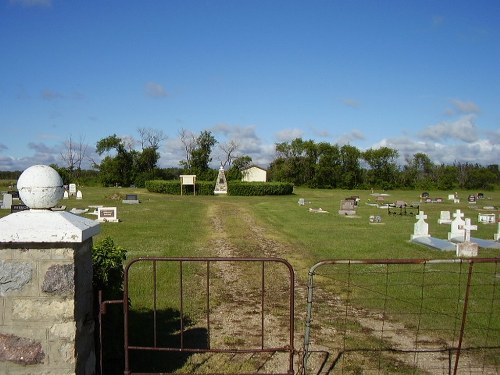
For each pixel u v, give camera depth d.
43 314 3.63
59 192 3.83
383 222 23.05
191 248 14.04
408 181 77.19
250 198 45.19
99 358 4.32
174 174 75.44
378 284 9.09
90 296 4.09
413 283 9.16
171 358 5.30
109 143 71.38
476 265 10.95
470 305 7.64
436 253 13.33
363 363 5.32
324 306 7.64
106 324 4.71
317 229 19.53
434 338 6.14
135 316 6.89
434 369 5.18
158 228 18.98
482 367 5.26
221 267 10.71
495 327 6.56
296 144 79.38
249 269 10.55
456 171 78.81
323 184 76.44
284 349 4.55
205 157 75.31
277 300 7.98
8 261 3.62
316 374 5.02
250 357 5.43
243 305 7.68
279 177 79.62
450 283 9.13
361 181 77.94
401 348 5.79
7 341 3.64
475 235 18.30
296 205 35.25
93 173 80.00
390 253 13.29
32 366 3.66
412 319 6.93
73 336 3.66
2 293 3.62
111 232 17.44
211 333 6.26
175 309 7.32
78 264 3.75
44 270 3.62
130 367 5.00
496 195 61.47
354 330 6.43
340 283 9.25
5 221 3.59
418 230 15.76
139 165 73.62
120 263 5.10
